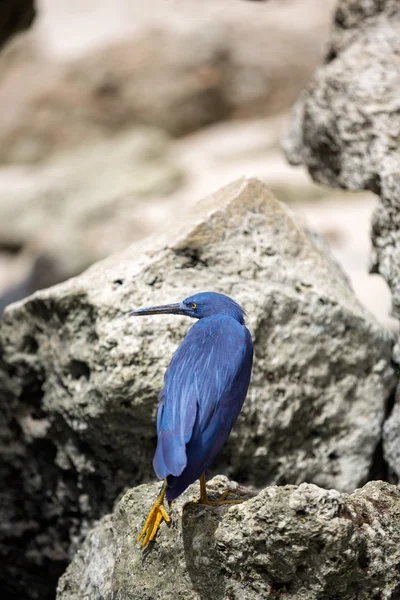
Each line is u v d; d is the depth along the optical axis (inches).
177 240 395.5
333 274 422.9
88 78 1697.8
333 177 486.6
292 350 394.6
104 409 376.5
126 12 1807.3
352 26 520.1
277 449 395.2
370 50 480.4
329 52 531.8
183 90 1699.1
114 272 392.2
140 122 1701.5
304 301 396.8
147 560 311.6
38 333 413.4
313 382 399.9
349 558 278.5
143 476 391.5
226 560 292.0
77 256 1244.5
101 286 386.9
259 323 386.3
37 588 447.5
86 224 1354.6
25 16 800.3
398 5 507.2
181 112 1701.5
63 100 1694.1
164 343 373.1
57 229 1347.2
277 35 1738.4
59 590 354.0
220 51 1717.5
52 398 408.5
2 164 1678.2
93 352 379.2
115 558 326.3
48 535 432.8
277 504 279.6
